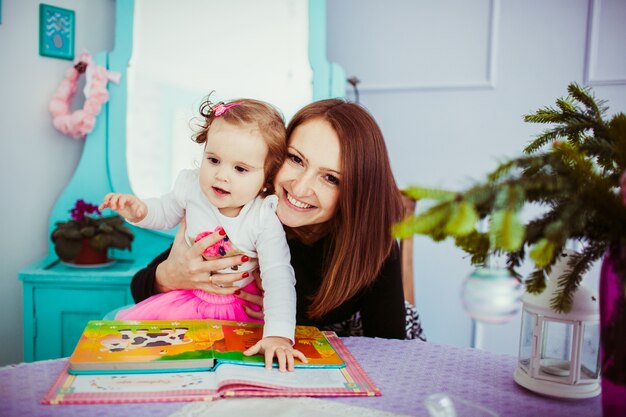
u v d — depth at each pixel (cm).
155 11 194
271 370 82
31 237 200
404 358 91
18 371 79
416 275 221
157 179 196
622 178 62
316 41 192
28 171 197
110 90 193
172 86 195
